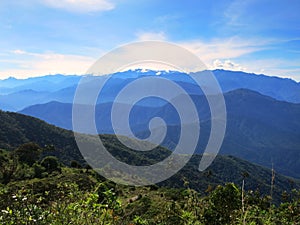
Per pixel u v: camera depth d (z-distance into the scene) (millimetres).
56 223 3818
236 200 4742
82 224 3934
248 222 4523
